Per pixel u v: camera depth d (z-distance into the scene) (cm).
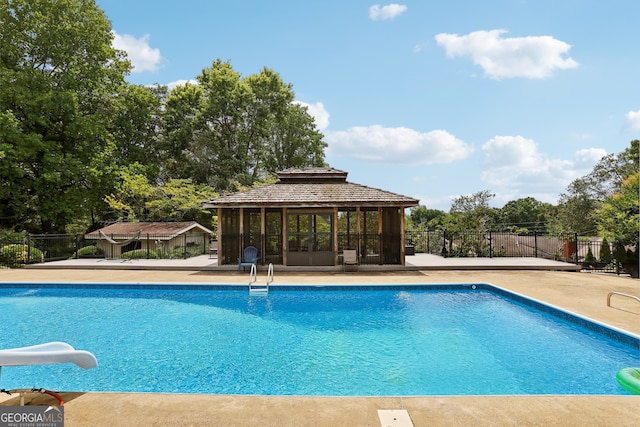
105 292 1213
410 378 575
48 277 1398
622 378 513
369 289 1196
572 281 1277
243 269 1587
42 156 2548
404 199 1616
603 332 731
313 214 1644
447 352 688
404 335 786
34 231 2852
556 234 2147
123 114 3388
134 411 364
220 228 1644
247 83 4100
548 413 364
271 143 4716
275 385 552
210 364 637
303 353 688
